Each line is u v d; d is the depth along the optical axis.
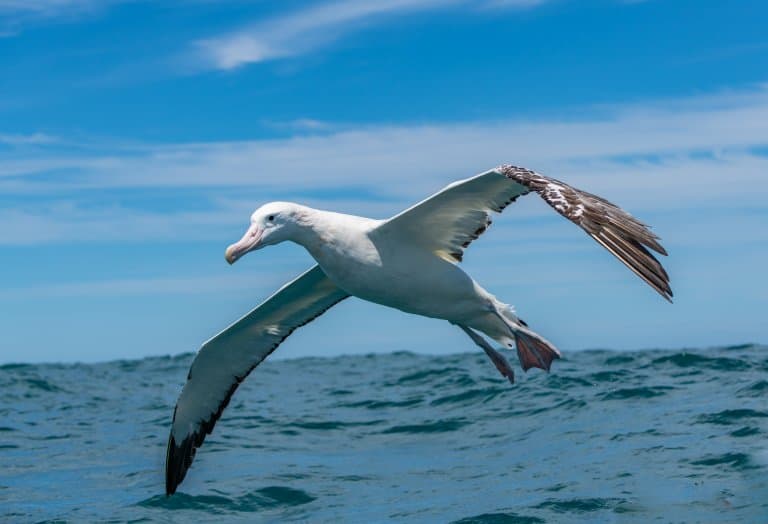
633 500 8.58
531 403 13.93
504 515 8.49
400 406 14.98
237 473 10.73
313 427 13.60
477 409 13.95
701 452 9.91
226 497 9.76
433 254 7.98
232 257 7.66
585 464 10.05
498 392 14.94
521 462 10.55
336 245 7.84
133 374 22.38
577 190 6.56
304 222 7.84
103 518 9.20
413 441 12.33
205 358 9.23
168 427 14.20
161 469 11.25
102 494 10.12
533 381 15.58
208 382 9.42
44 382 19.72
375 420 13.95
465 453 11.35
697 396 12.97
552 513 8.45
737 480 8.83
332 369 22.89
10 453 12.44
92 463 11.75
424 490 9.74
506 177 7.11
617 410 12.70
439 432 12.73
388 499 9.47
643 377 15.12
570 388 14.67
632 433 11.20
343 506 9.34
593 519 8.22
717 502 8.28
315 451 11.95
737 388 13.05
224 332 8.99
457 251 8.00
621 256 5.98
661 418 11.77
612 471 9.63
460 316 8.34
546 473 9.88
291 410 15.30
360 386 18.05
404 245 7.90
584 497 8.81
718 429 10.82
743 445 9.95
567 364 18.20
